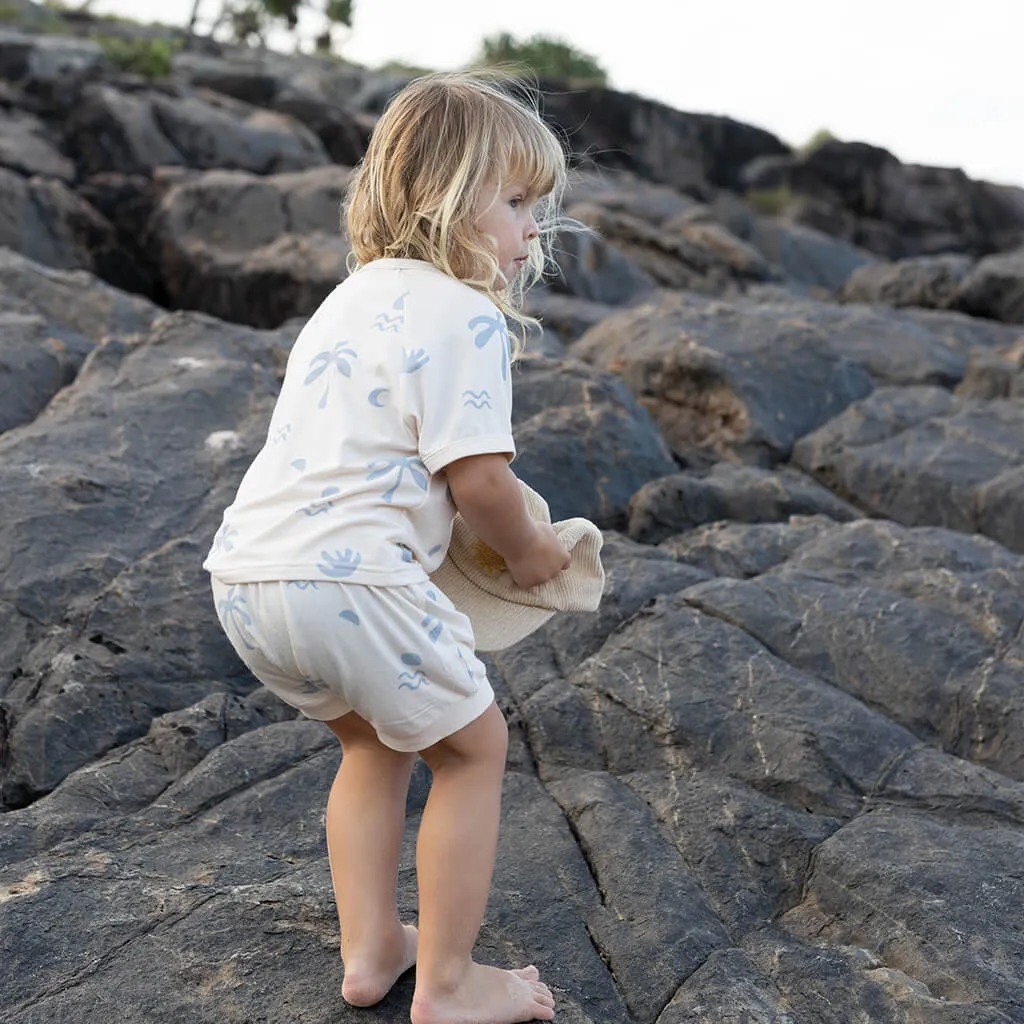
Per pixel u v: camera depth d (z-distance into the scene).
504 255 1.95
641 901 2.37
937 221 25.72
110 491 3.93
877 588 3.65
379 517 1.80
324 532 1.79
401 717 1.81
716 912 2.41
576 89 24.23
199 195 12.91
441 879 1.87
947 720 3.13
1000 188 26.42
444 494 1.87
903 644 3.32
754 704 3.03
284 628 1.78
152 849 2.54
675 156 24.89
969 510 5.12
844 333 7.37
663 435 5.83
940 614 3.47
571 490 4.51
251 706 3.18
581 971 2.17
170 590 3.53
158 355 5.05
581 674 3.21
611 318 6.87
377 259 2.00
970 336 8.44
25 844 2.57
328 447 1.84
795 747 2.88
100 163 15.02
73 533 3.72
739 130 25.42
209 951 2.15
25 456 4.09
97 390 4.66
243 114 17.61
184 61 21.16
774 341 6.14
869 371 6.99
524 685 3.23
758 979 2.17
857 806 2.75
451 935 1.88
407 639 1.79
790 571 3.78
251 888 2.33
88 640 3.34
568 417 4.76
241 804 2.72
